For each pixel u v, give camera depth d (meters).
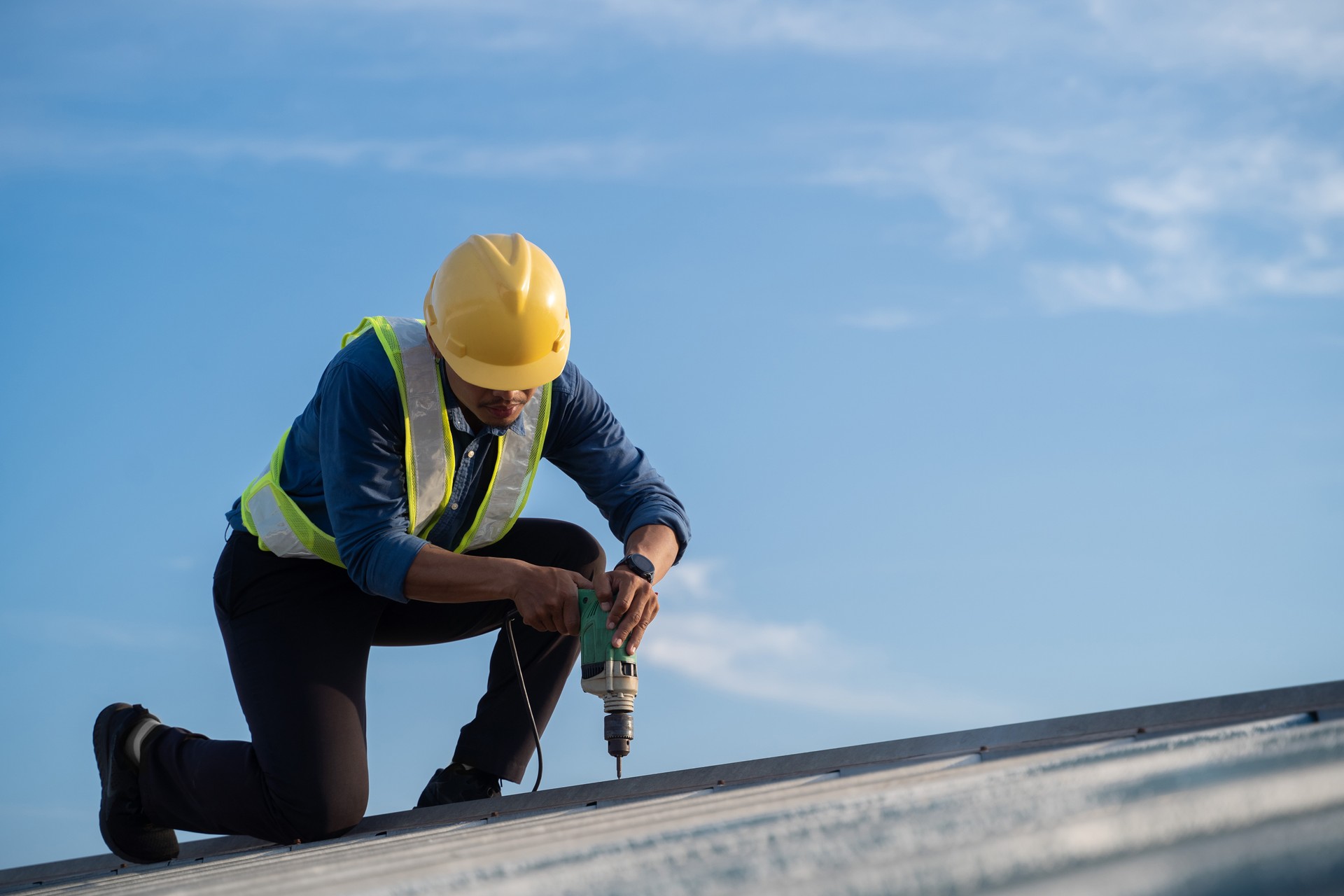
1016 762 1.58
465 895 1.00
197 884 1.62
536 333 3.42
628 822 1.69
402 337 3.46
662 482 3.87
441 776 3.68
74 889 2.40
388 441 3.37
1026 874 0.79
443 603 3.81
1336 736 1.19
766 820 1.24
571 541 3.90
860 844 0.97
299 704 3.32
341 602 3.55
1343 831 0.78
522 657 3.74
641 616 3.30
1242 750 1.20
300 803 3.23
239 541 3.62
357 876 1.31
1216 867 0.72
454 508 3.59
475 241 3.56
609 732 3.25
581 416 3.79
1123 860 0.77
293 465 3.59
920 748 2.48
